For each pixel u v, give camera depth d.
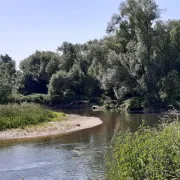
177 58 62.59
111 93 67.06
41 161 19.23
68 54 86.50
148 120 39.59
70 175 16.02
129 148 9.73
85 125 35.44
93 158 18.92
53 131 31.17
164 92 55.72
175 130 9.66
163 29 59.06
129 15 60.91
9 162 19.16
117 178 9.41
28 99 71.69
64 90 73.94
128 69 58.38
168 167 8.57
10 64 93.25
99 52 63.59
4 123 31.59
